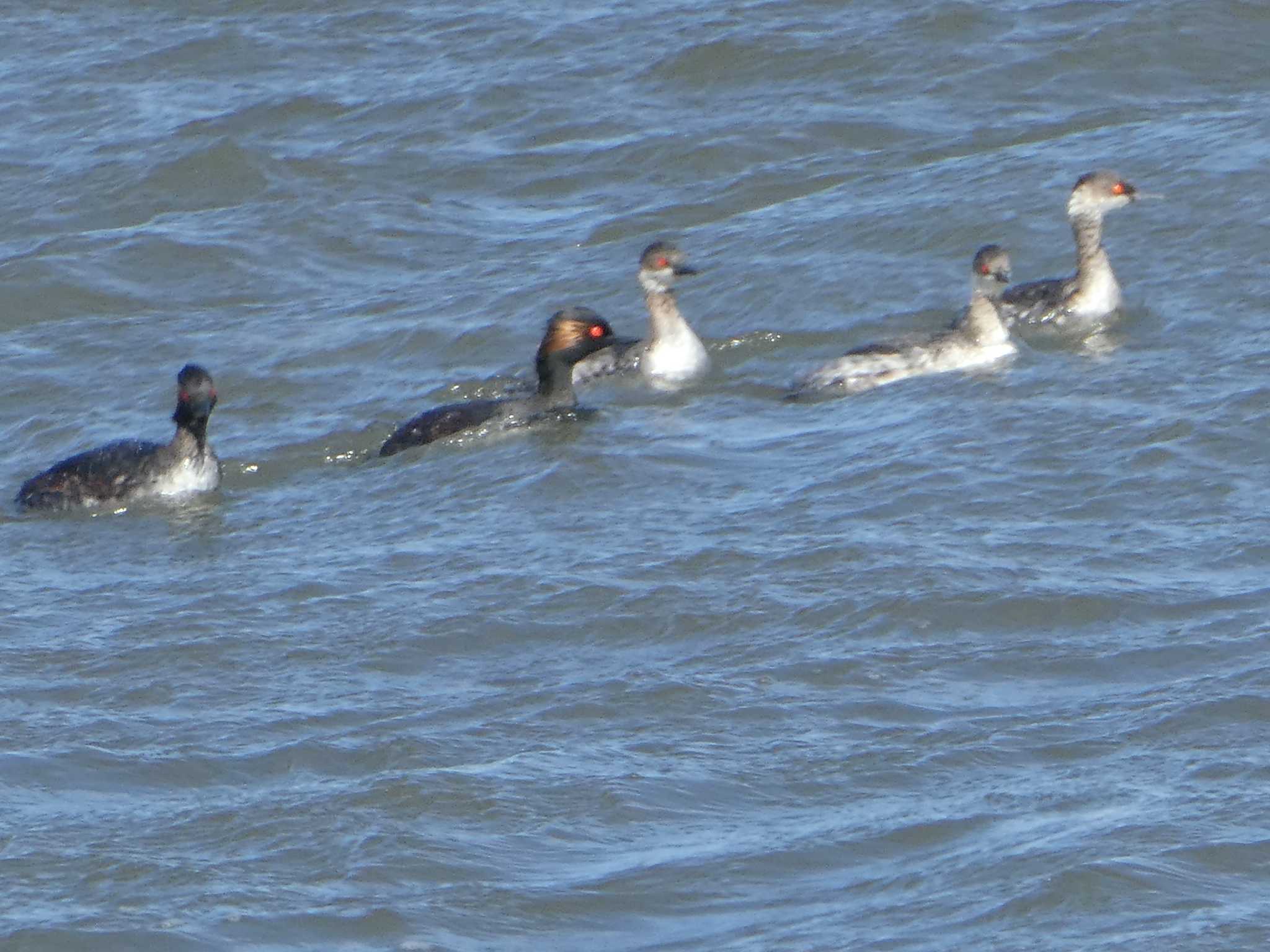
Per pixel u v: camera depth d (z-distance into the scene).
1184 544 16.36
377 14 35.00
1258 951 10.66
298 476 20.64
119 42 34.53
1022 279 24.55
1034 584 15.69
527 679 14.86
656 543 17.28
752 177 28.16
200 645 15.87
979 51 30.94
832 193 27.30
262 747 13.91
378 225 27.81
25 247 27.88
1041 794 12.53
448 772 13.25
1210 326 22.05
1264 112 28.06
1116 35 30.84
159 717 14.58
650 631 15.55
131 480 20.05
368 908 11.63
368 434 21.72
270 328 24.97
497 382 22.91
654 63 31.72
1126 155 27.06
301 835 12.55
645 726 13.91
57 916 11.63
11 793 13.35
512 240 27.14
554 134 30.08
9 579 18.08
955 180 27.06
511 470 19.66
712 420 20.91
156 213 28.70
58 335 25.34
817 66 31.03
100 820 12.92
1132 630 14.90
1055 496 17.66
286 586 17.09
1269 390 19.48
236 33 34.50
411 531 18.34
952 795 12.65
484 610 16.11
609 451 19.89
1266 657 14.21
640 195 28.12
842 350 23.16
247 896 11.81
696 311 24.47
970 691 14.19
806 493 18.25
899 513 17.55
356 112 31.22
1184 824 11.95
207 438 21.00
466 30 33.88
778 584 16.14
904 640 15.04
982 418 19.72
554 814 12.70
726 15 33.00
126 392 23.58
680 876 11.89
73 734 14.27
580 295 25.05
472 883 11.91
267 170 29.45
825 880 11.77
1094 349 21.70
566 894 11.75
